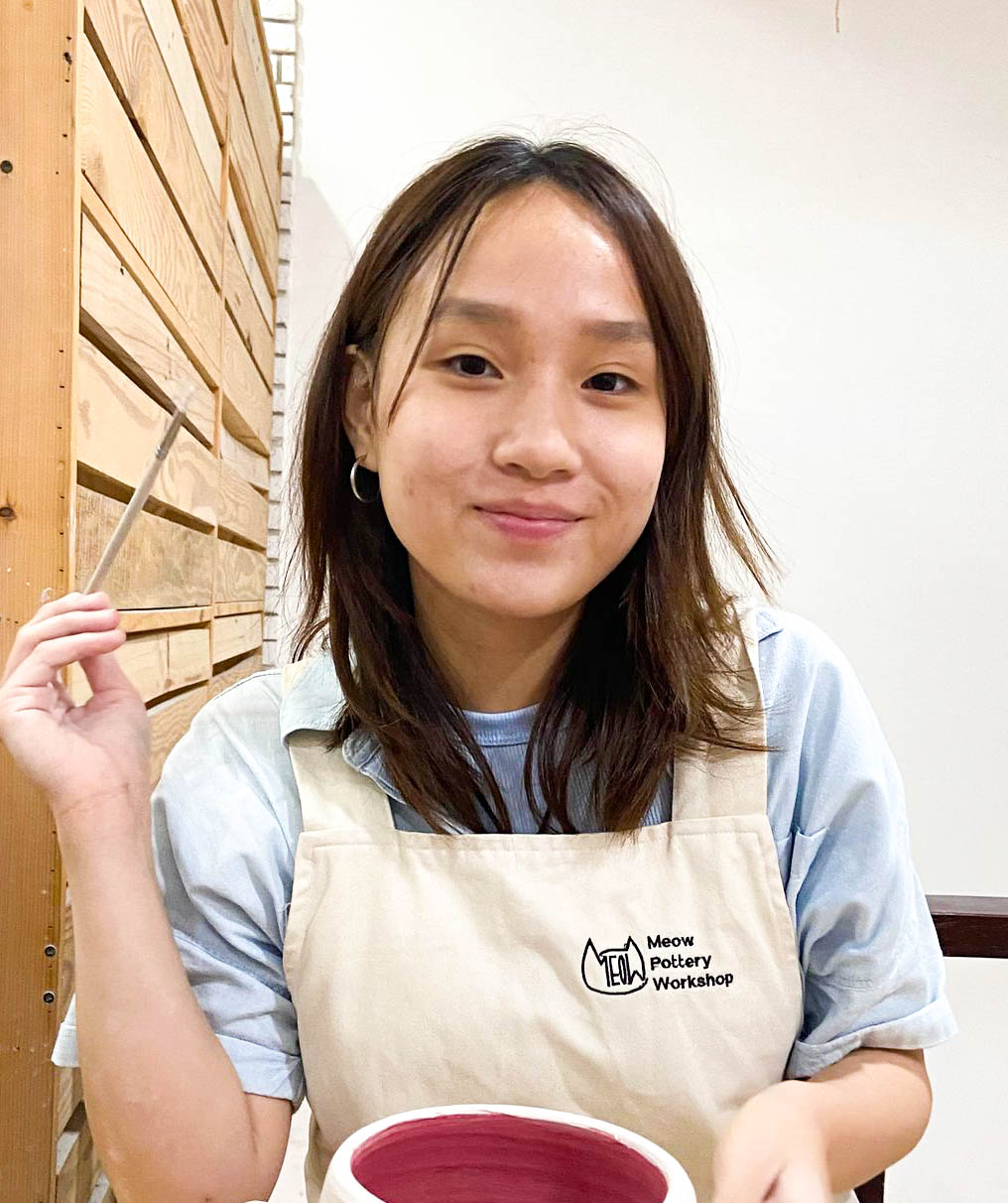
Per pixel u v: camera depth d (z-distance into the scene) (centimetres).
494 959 74
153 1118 67
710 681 81
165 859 81
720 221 273
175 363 127
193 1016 70
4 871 81
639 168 271
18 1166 81
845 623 276
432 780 78
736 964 75
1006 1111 271
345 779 79
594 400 69
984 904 116
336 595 81
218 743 84
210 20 153
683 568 79
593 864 76
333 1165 43
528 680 81
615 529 69
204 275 150
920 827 278
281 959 80
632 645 79
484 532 67
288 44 261
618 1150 47
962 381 277
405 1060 73
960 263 276
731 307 274
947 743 278
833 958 80
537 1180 49
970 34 276
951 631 278
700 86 271
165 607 128
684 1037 74
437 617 79
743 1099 75
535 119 266
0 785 81
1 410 81
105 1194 114
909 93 275
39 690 70
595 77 269
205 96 149
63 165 81
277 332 261
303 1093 81
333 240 262
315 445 82
